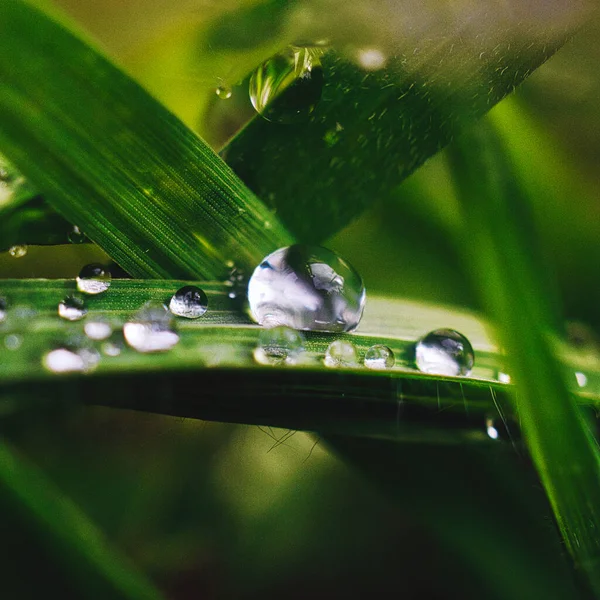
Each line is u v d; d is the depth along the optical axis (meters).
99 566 0.08
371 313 0.08
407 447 0.08
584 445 0.08
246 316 0.08
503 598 0.08
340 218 0.08
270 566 0.08
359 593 0.08
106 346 0.08
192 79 0.08
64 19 0.08
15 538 0.08
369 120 0.08
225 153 0.08
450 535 0.08
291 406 0.08
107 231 0.08
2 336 0.08
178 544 0.08
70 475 0.08
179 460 0.08
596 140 0.08
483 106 0.08
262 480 0.08
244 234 0.08
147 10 0.08
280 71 0.08
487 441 0.08
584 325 0.08
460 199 0.08
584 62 0.09
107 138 0.08
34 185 0.08
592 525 0.08
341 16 0.08
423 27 0.08
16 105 0.08
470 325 0.08
